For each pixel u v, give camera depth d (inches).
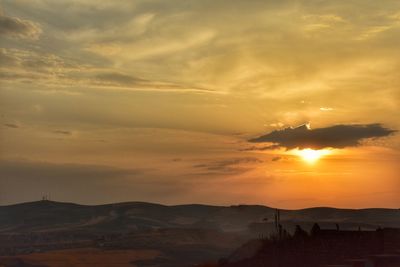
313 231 2664.9
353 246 2410.2
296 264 2465.6
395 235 2428.6
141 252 5580.7
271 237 2896.2
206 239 6250.0
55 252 5684.1
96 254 5565.9
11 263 5142.7
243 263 2701.8
